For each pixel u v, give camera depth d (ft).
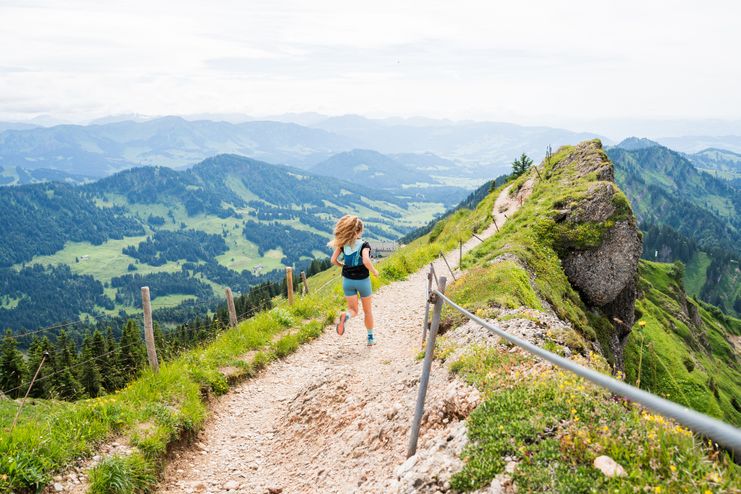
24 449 24.84
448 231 233.76
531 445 15.69
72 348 219.82
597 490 12.60
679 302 430.61
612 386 8.57
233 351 48.49
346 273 39.91
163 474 29.14
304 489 26.08
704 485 11.36
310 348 52.54
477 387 23.03
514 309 44.39
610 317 97.09
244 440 35.01
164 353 44.98
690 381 209.87
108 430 29.53
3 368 189.16
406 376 33.42
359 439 27.66
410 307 67.26
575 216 96.12
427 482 17.17
